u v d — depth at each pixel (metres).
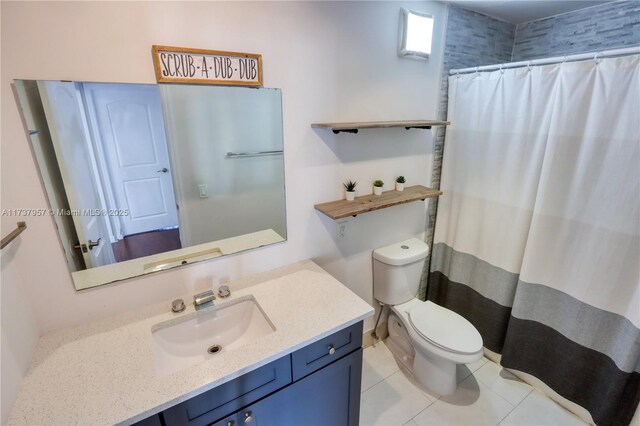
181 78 1.20
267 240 1.60
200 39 1.20
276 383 1.17
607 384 1.55
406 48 1.70
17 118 1.00
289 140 1.52
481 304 2.12
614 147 1.37
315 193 1.68
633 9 1.66
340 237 1.86
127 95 1.14
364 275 2.07
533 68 1.60
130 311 1.33
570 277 1.62
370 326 2.28
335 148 1.67
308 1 1.38
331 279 1.57
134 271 1.30
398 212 2.09
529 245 1.74
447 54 1.93
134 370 1.03
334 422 1.44
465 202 2.08
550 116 1.58
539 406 1.83
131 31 1.09
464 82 1.92
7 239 0.97
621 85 1.32
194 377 1.00
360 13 1.54
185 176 1.32
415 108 1.91
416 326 1.87
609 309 1.50
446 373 1.85
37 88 1.01
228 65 1.27
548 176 1.60
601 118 1.39
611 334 1.51
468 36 1.98
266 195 1.53
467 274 2.18
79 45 1.03
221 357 1.08
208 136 1.32
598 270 1.51
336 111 1.61
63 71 1.03
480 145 1.92
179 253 1.39
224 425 1.08
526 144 1.70
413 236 2.24
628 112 1.32
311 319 1.27
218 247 1.48
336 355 1.31
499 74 1.74
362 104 1.69
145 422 0.93
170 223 1.34
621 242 1.41
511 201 1.82
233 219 1.48
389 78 1.74
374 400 1.88
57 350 1.12
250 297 1.44
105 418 0.87
